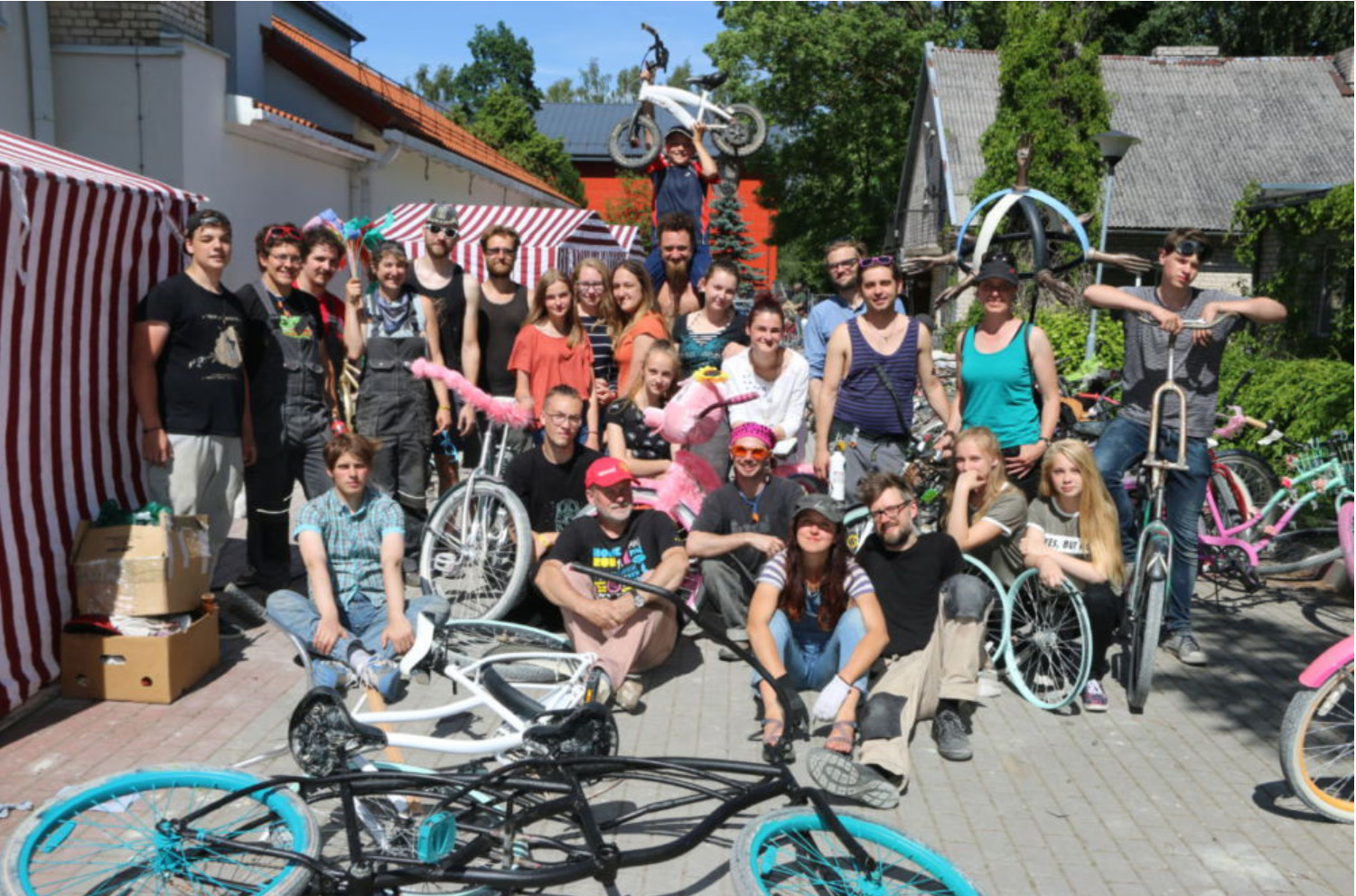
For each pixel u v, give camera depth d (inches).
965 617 184.7
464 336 277.9
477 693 155.7
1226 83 1063.6
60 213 198.8
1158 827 158.9
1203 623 261.9
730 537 211.8
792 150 1444.4
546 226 569.0
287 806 125.6
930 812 162.7
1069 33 772.6
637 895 138.3
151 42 407.2
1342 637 252.2
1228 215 933.8
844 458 241.8
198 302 218.2
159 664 195.6
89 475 212.5
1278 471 379.6
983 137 808.3
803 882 127.4
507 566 233.8
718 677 218.7
